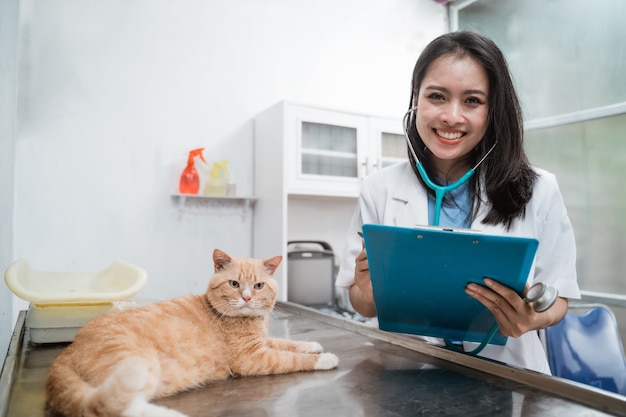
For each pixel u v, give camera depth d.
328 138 2.16
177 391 0.62
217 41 2.17
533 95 2.30
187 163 2.04
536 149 2.27
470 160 0.96
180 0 2.08
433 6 2.87
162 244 2.00
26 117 1.73
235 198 2.14
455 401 0.58
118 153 1.92
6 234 1.39
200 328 0.73
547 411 0.54
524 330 0.66
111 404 0.51
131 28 1.96
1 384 0.60
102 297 0.86
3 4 1.41
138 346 0.62
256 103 2.27
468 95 0.81
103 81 1.89
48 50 1.78
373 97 2.65
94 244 1.85
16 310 1.67
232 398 0.60
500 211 0.92
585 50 2.08
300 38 2.41
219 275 0.80
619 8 1.96
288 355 0.73
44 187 1.76
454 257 0.60
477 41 0.81
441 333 0.76
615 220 1.98
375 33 2.67
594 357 1.31
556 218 0.93
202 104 2.12
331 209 2.46
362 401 0.58
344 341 0.90
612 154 1.99
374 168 2.26
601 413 0.53
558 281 0.89
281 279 1.98
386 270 0.67
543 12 2.25
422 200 1.00
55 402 0.53
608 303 1.95
